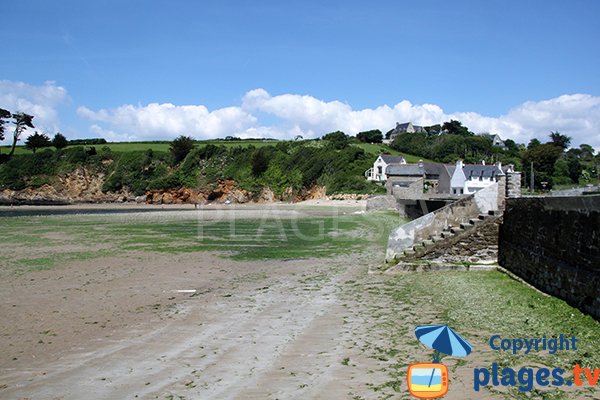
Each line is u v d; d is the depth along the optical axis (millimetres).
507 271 15906
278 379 7523
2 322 11422
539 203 13234
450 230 18312
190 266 20422
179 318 11773
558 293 11570
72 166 116188
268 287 15773
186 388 7281
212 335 10250
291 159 108938
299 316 11727
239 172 110375
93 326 11094
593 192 22250
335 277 17406
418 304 12406
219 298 14117
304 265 20641
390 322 10742
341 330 10297
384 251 25109
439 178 100438
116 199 110438
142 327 10984
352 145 114875
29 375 8031
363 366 7945
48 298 14016
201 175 112562
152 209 83938
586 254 10203
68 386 7488
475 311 11188
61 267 19781
